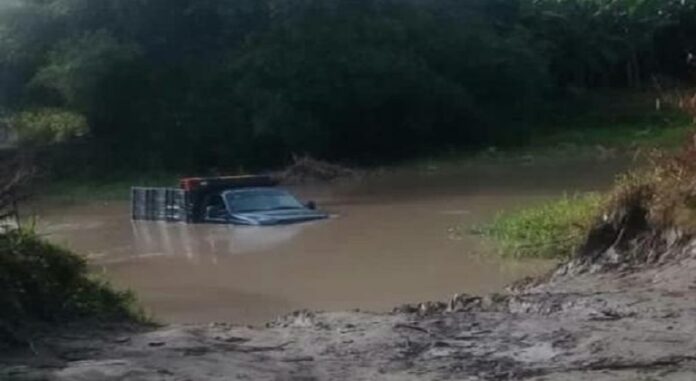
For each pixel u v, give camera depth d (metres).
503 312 10.02
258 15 44.53
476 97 47.31
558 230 19.00
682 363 8.02
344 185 35.81
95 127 43.50
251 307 15.41
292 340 9.19
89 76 42.06
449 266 17.91
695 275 10.80
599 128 47.91
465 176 36.38
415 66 44.38
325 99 43.25
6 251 9.51
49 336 9.11
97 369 8.04
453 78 46.62
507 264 17.69
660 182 12.50
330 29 43.53
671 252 11.66
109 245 23.14
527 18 52.00
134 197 28.42
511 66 47.28
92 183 40.19
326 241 21.95
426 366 8.29
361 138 45.03
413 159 44.28
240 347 8.94
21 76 44.91
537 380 7.81
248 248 21.56
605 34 54.03
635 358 8.17
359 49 43.66
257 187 26.98
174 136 42.91
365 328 9.57
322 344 9.02
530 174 35.56
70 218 29.19
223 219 25.84
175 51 44.16
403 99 44.56
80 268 10.38
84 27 44.16
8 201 10.67
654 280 10.97
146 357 8.48
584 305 10.00
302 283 17.17
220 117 42.66
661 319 9.27
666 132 43.97
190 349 8.79
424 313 10.31
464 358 8.46
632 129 46.56
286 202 26.47
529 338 8.92
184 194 26.75
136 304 13.23
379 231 23.08
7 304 9.14
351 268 18.33
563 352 8.46
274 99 42.44
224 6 43.97
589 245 12.52
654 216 12.09
